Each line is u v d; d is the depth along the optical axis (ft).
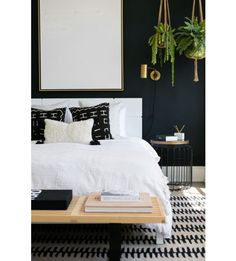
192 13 14.17
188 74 14.94
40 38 14.64
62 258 7.10
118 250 5.96
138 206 5.75
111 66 14.75
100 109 12.72
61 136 11.53
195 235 8.32
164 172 15.03
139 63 14.89
